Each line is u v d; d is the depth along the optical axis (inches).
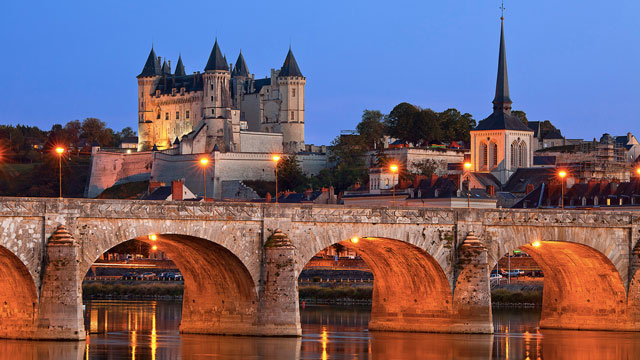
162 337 4682.6
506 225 5078.7
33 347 3909.9
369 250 5113.2
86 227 4077.3
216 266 4596.5
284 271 4461.1
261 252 4490.7
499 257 5068.9
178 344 4375.0
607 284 5452.8
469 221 4972.9
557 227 5206.7
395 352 4345.5
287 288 4468.5
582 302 5531.5
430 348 4478.3
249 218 4456.2
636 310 5403.5
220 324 4660.4
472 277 4913.9
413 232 4832.7
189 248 4584.2
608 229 5354.3
